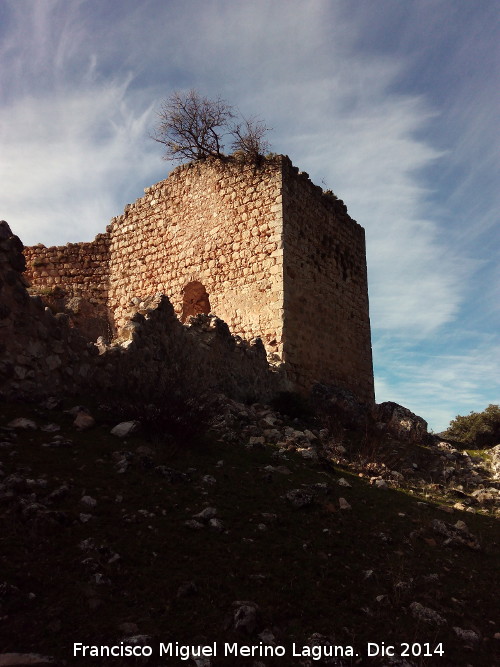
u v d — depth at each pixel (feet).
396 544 19.43
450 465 44.16
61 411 24.18
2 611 10.92
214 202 63.72
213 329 42.70
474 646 13.47
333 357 63.10
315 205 64.49
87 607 11.60
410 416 55.06
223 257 61.36
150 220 70.90
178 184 68.49
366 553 17.84
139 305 36.68
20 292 24.67
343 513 21.42
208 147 65.41
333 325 64.18
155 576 13.35
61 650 10.23
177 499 18.30
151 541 14.94
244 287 58.70
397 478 33.73
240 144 61.46
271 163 59.52
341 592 14.65
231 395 43.04
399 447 46.09
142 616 11.74
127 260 72.43
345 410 52.37
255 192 60.08
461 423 68.33
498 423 66.69
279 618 12.83
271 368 52.26
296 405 47.06
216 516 17.57
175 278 66.18
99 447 21.15
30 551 13.10
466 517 26.68
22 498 15.17
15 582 11.82
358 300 71.15
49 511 14.78
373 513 22.54
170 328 36.47
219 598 13.00
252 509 19.21
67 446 20.36
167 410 25.43
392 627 13.50
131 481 18.72
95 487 17.48
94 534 14.61
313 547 17.19
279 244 56.70
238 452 26.61
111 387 28.89
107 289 73.56
